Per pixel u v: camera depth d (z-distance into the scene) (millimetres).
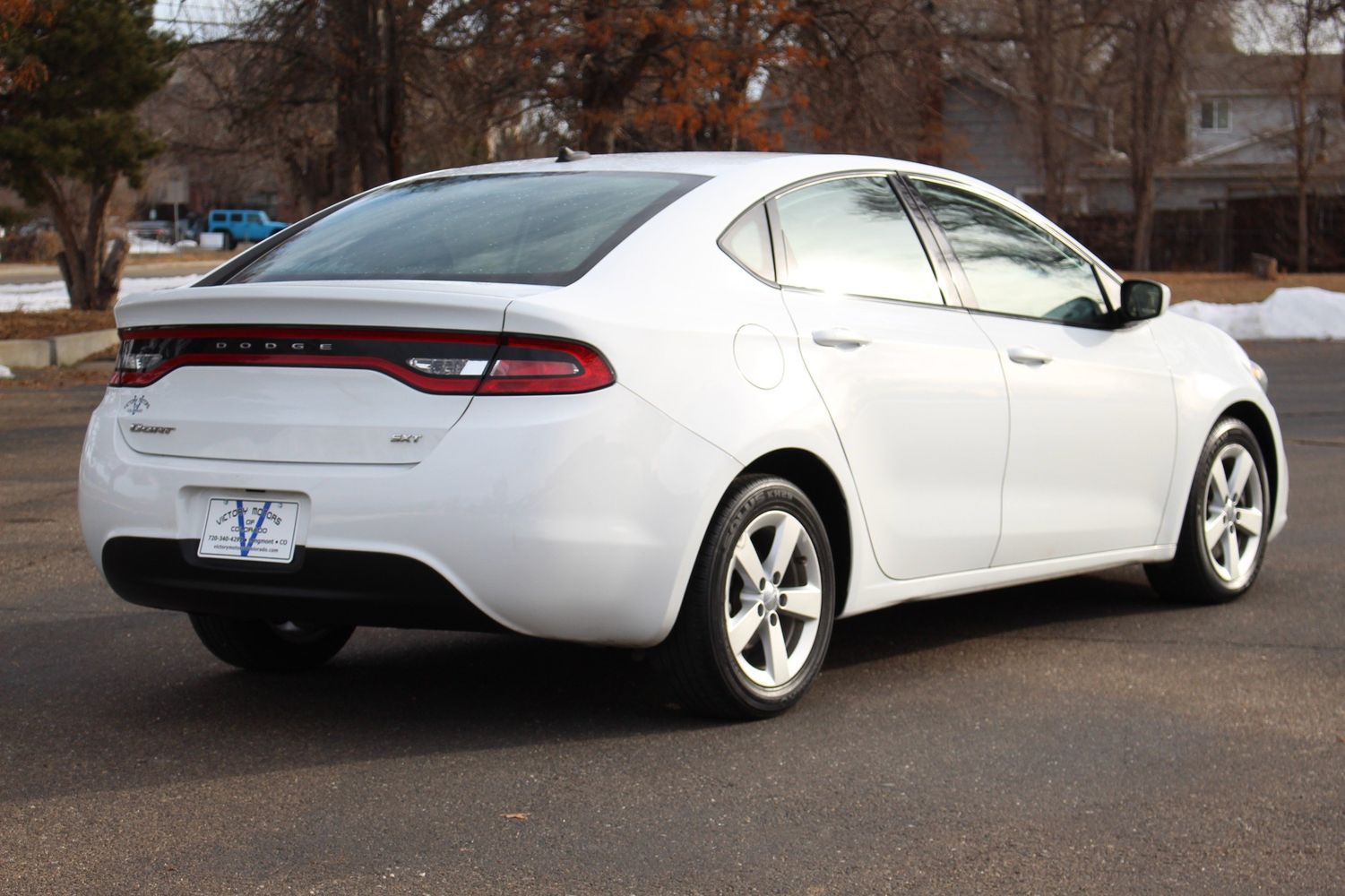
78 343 20172
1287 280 34875
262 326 4270
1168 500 6113
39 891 3293
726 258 4633
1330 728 4578
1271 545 7703
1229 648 5602
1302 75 41969
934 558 5129
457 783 4012
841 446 4730
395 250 4688
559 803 3859
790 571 4699
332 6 23984
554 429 4051
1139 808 3848
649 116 22547
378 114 24984
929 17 25938
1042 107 38875
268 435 4230
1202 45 43031
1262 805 3883
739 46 22609
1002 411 5305
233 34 24547
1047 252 5848
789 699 4641
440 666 5332
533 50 22531
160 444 4406
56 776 4082
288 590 4199
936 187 5484
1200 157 55250
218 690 4992
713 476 4312
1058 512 5602
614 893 3281
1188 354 6305
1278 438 6703
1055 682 5105
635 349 4211
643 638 4273
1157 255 45344
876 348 4895
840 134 24359
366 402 4141
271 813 3783
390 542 4066
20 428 12664
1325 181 45500
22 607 6293
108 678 5148
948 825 3717
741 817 3762
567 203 4785
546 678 5137
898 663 5367
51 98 22422
